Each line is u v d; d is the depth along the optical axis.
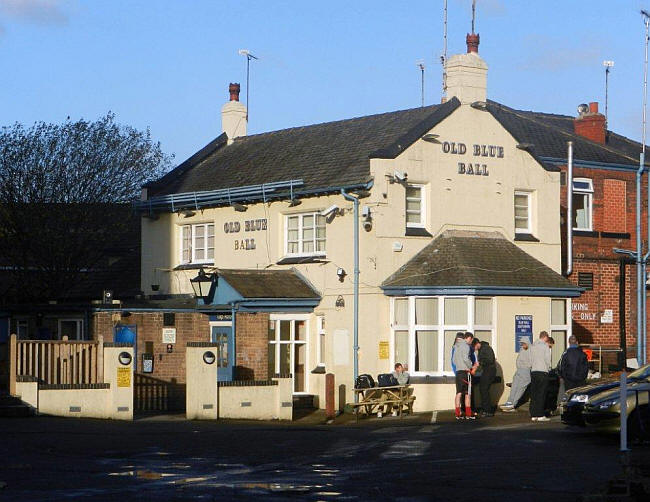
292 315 30.55
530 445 19.19
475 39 31.58
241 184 34.00
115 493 13.42
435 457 17.47
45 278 39.59
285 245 32.19
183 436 20.69
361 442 19.81
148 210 36.47
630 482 13.81
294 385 30.66
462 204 30.56
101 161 40.22
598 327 34.28
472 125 30.88
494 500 13.29
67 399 24.28
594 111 39.22
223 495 13.38
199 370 25.39
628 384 20.48
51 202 39.09
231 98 39.69
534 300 29.73
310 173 31.86
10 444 18.80
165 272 36.16
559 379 27.19
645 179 35.78
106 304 32.03
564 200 34.06
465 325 28.70
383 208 29.17
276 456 17.66
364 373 29.17
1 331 36.53
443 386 28.50
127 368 24.95
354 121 34.12
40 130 39.59
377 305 28.92
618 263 34.84
